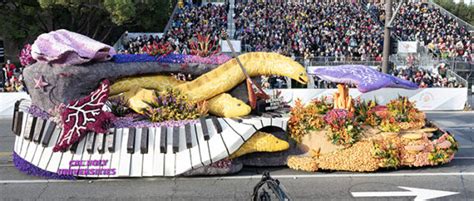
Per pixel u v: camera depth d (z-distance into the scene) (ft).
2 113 63.16
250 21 113.60
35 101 36.06
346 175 35.45
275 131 37.27
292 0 142.31
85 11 98.68
